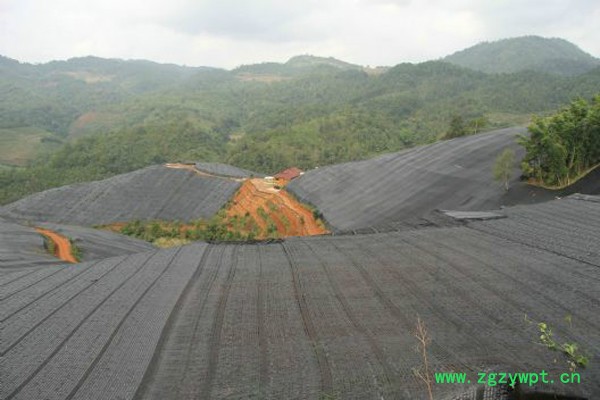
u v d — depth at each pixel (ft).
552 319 32.68
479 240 55.16
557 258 45.65
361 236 65.16
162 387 25.59
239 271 48.06
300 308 36.88
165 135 353.72
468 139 128.67
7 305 37.68
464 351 28.58
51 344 30.53
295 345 30.22
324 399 24.00
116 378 26.37
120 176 164.04
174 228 125.18
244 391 25.02
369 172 131.44
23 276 46.14
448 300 37.32
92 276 45.85
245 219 123.03
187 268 48.85
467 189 95.20
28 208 146.51
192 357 28.89
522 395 23.76
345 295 39.70
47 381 25.98
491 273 42.96
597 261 43.37
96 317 35.01
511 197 84.89
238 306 37.45
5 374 26.71
